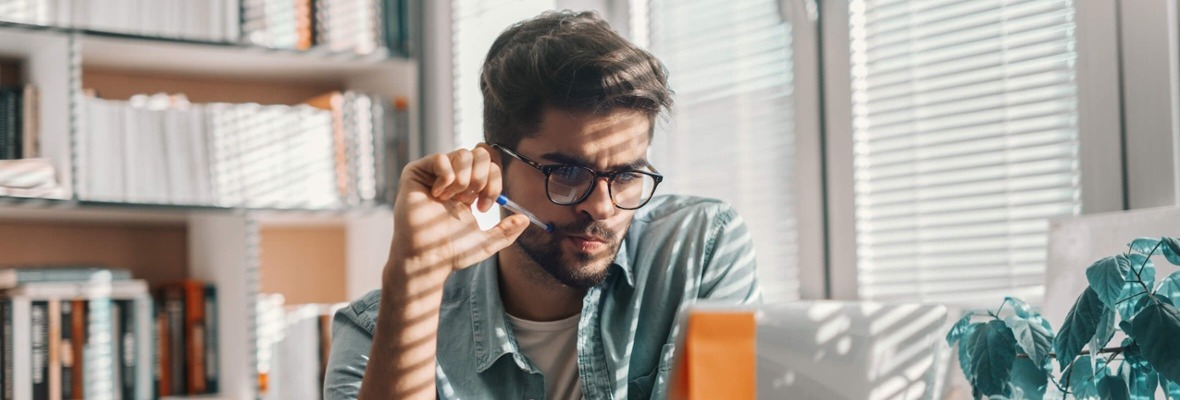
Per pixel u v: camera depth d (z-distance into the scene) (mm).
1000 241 1850
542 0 2559
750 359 765
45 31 2305
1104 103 1688
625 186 1229
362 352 1313
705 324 757
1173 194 1599
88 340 2398
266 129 2611
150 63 2674
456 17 2758
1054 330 1487
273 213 2586
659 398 1309
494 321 1323
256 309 2535
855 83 2088
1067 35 1752
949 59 1915
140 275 2779
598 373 1301
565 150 1197
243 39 2568
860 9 2086
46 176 2307
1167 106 1604
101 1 2406
